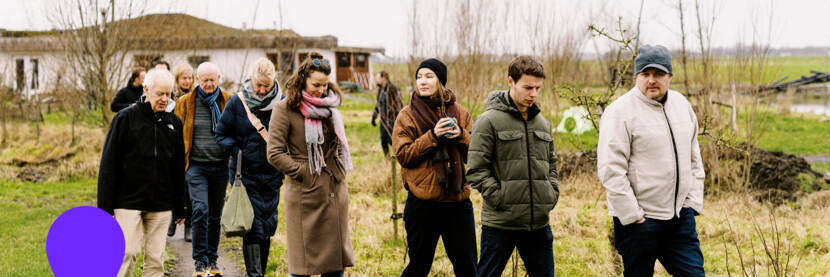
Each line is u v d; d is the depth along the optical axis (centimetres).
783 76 1031
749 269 535
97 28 1287
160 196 443
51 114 2055
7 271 574
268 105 501
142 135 435
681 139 382
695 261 376
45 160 1333
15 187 1084
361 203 848
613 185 378
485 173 389
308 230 430
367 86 4003
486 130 388
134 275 552
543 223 394
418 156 412
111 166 426
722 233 661
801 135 1748
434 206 421
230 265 602
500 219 390
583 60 1270
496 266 397
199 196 545
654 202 378
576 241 640
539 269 403
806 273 512
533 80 379
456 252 426
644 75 379
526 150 388
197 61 1480
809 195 890
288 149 434
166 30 1453
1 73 1684
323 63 426
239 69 2369
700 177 390
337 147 445
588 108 535
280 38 1338
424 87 427
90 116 1539
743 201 823
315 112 425
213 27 1505
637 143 380
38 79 1975
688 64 901
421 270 438
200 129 552
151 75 440
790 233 638
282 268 573
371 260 591
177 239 704
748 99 969
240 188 473
